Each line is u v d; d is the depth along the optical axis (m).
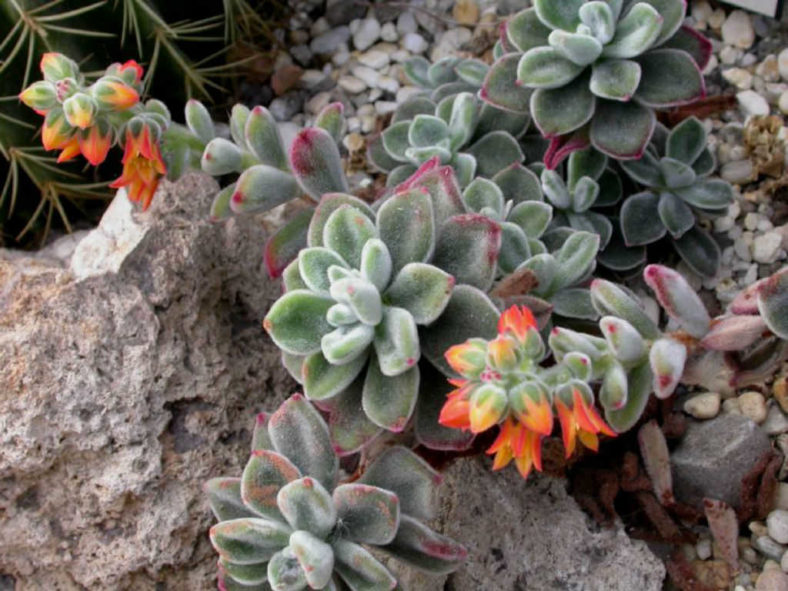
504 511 0.74
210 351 0.75
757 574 0.74
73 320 0.72
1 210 0.88
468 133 0.81
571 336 0.63
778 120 0.86
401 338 0.62
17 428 0.70
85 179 0.89
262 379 0.77
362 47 0.98
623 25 0.75
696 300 0.65
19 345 0.71
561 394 0.60
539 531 0.74
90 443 0.71
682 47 0.79
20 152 0.82
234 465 0.73
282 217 0.84
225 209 0.74
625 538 0.74
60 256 0.83
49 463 0.70
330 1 0.99
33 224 0.90
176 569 0.72
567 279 0.74
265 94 0.98
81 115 0.66
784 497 0.75
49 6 0.77
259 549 0.63
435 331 0.65
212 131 0.75
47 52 0.79
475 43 0.96
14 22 0.79
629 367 0.65
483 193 0.75
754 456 0.74
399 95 0.96
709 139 0.89
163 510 0.71
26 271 0.73
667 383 0.64
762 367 0.68
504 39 0.81
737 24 0.92
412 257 0.65
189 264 0.75
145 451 0.71
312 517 0.62
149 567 0.71
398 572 0.70
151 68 0.83
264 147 0.73
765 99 0.90
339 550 0.63
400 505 0.65
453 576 0.72
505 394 0.57
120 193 0.77
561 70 0.75
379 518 0.63
